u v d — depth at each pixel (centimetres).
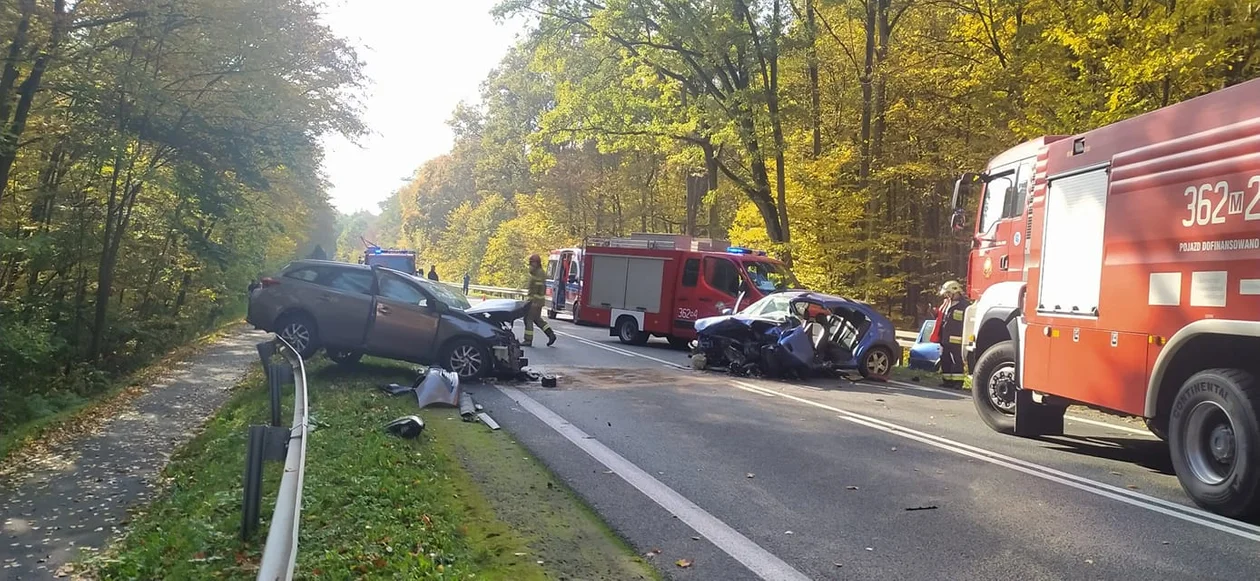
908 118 2502
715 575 480
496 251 6344
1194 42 1198
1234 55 1241
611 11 2411
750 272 1970
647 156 4241
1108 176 746
